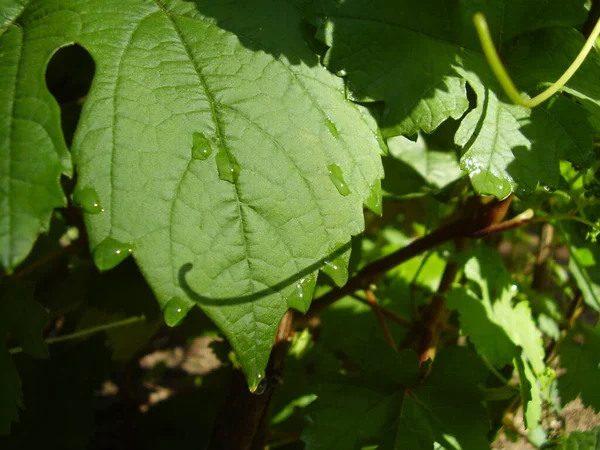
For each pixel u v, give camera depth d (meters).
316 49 0.16
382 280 0.34
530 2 0.17
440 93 0.16
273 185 0.14
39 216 0.11
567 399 0.23
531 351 0.22
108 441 0.31
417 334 0.24
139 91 0.13
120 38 0.14
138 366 0.34
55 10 0.14
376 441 0.19
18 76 0.13
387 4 0.16
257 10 0.16
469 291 0.22
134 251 0.12
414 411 0.20
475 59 0.17
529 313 0.24
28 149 0.12
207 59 0.14
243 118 0.14
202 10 0.15
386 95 0.16
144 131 0.13
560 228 0.21
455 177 0.23
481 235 0.21
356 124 0.15
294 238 0.14
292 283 0.13
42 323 0.18
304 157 0.14
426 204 0.28
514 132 0.16
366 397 0.20
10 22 0.14
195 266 0.12
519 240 0.33
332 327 0.30
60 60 0.22
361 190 0.15
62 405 0.26
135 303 0.27
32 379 0.26
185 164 0.13
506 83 0.13
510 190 0.15
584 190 0.21
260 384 0.19
